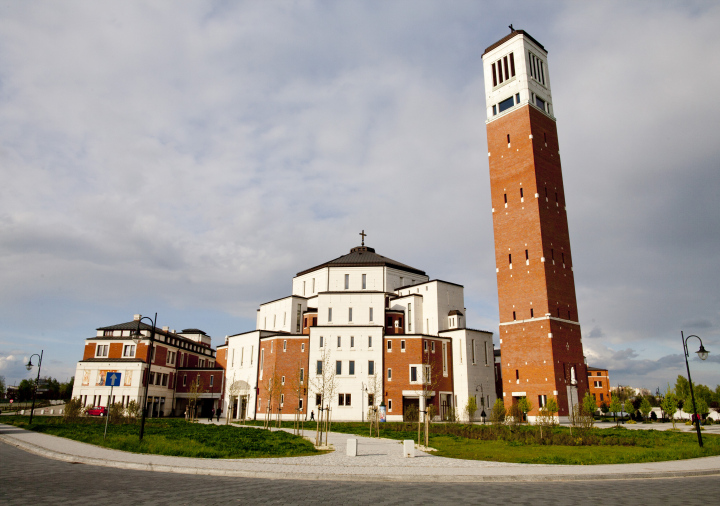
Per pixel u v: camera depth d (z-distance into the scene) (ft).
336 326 267.18
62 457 85.40
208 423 214.90
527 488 60.85
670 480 69.41
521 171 237.25
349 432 173.37
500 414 199.82
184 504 46.44
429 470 74.49
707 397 324.19
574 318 227.81
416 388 254.47
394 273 321.52
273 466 75.15
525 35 253.24
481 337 286.25
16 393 483.92
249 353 292.61
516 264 230.27
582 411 203.10
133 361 284.00
